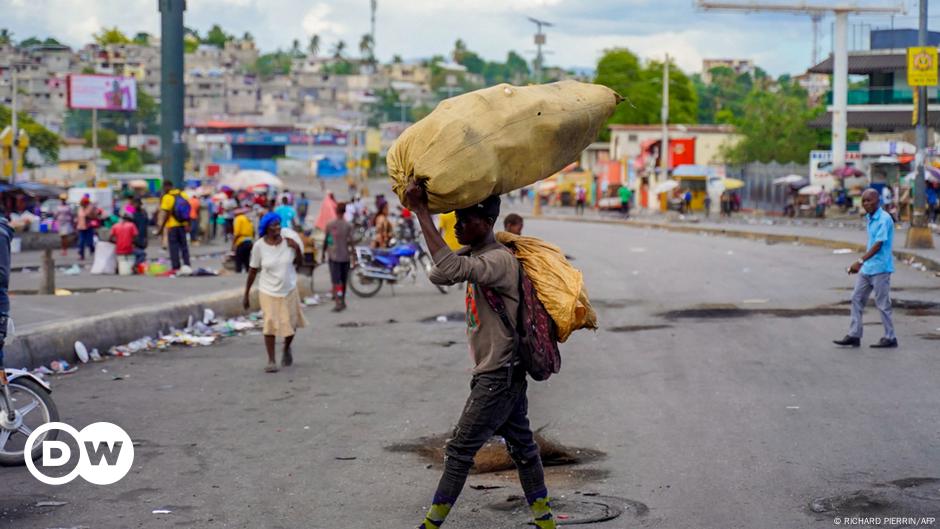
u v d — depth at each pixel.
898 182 49.47
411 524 6.03
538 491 5.56
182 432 8.50
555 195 87.56
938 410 8.71
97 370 11.62
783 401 9.21
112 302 14.95
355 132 156.00
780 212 59.47
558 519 6.02
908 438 7.77
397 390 10.28
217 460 7.57
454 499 5.39
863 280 12.09
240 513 6.29
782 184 59.50
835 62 51.94
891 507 6.12
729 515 6.04
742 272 22.38
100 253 22.67
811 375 10.44
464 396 9.91
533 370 5.29
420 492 6.70
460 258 5.11
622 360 11.62
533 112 5.20
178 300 15.32
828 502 6.24
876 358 11.34
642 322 14.79
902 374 10.37
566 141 5.35
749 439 7.85
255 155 170.25
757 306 16.20
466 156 5.03
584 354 12.09
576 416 8.78
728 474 6.90
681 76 105.81
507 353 5.27
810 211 52.94
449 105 5.18
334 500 6.54
